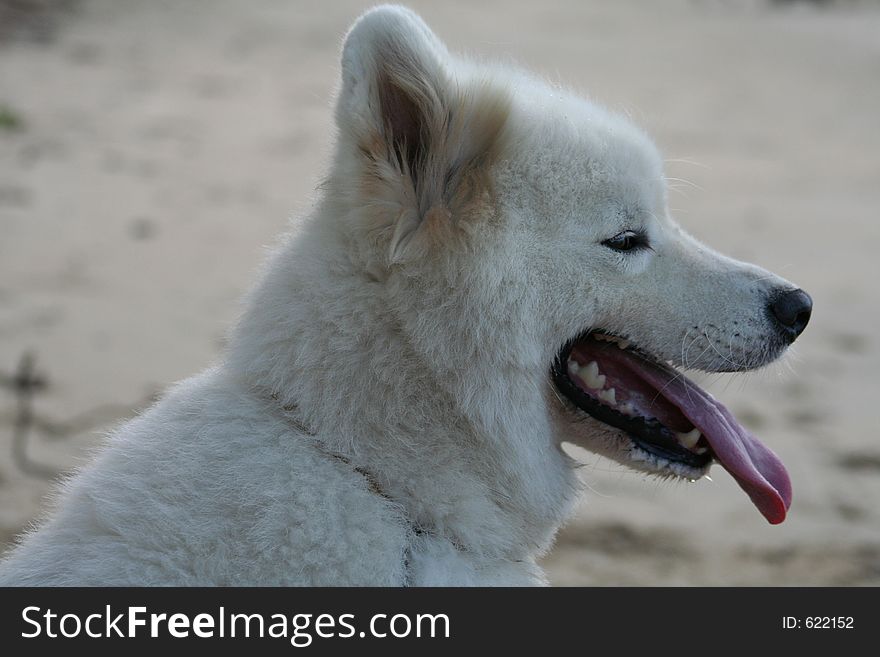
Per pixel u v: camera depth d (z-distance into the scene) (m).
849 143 20.12
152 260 11.55
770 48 30.25
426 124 3.58
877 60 29.17
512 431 3.61
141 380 8.38
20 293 10.18
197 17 27.44
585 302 3.71
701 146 19.14
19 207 12.94
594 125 3.80
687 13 35.56
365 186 3.44
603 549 6.81
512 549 3.69
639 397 3.94
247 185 14.99
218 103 19.83
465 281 3.50
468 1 33.41
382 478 3.35
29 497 6.42
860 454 8.29
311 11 30.00
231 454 3.25
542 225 3.65
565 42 28.39
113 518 3.22
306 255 3.51
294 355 3.38
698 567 6.61
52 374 8.34
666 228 3.99
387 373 3.38
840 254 13.51
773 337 3.96
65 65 21.03
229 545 3.13
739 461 3.83
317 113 19.73
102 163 15.31
